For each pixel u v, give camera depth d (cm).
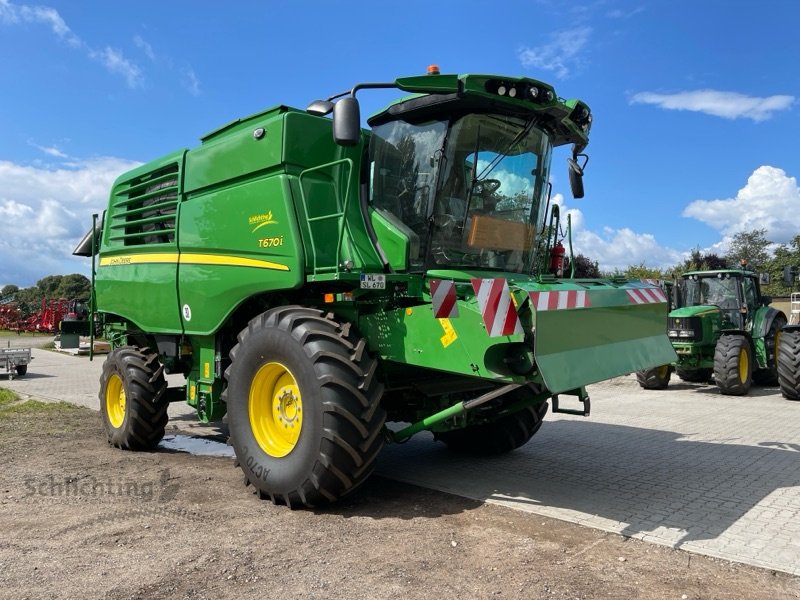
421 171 503
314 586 329
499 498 495
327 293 501
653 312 555
